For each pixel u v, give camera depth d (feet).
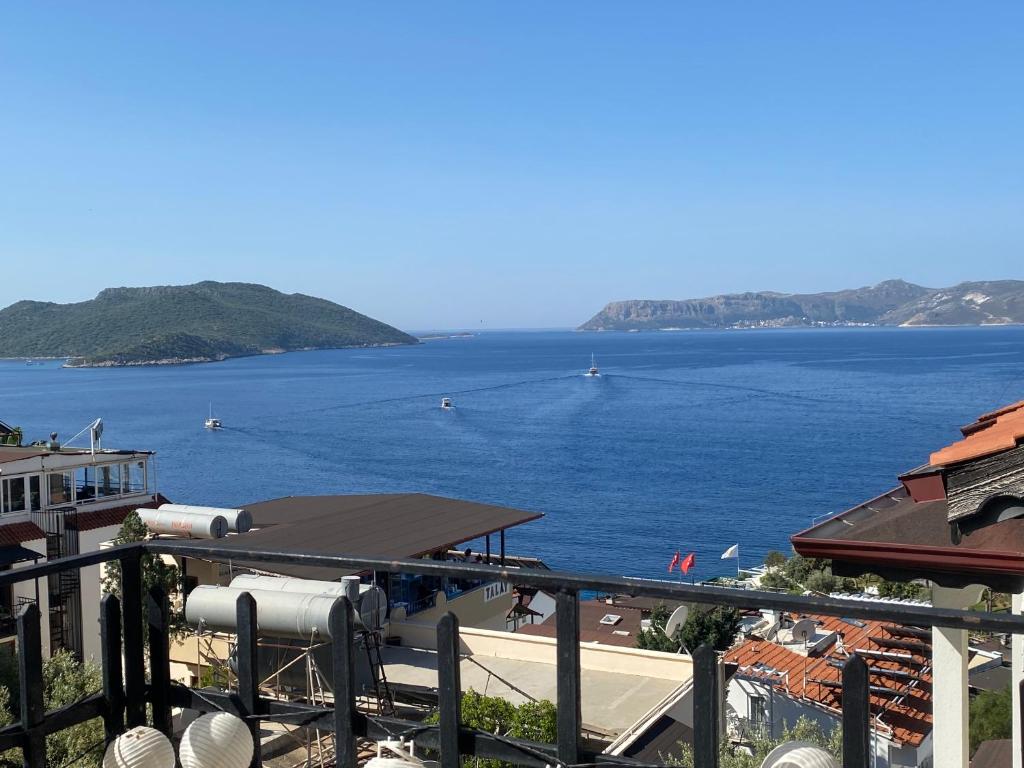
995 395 624.18
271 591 26.03
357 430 517.55
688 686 60.03
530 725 43.09
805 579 155.84
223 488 355.36
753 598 7.52
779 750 7.59
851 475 362.74
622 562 252.83
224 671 52.11
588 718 56.39
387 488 350.23
